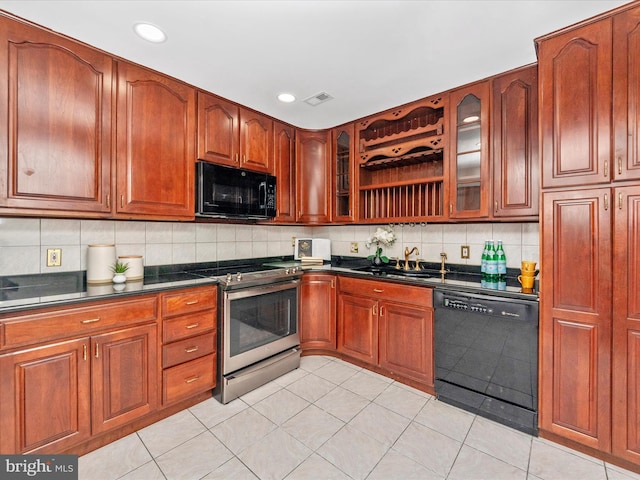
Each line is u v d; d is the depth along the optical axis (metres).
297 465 1.53
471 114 2.18
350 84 2.15
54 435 1.46
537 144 1.88
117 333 1.66
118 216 1.83
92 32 1.59
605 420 1.50
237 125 2.46
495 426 1.83
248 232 3.03
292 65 1.91
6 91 1.47
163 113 2.02
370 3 1.39
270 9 1.42
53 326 1.46
